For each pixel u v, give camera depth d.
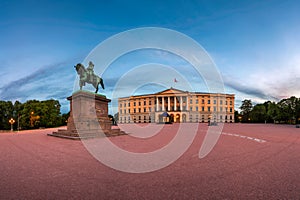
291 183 4.09
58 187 3.84
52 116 53.19
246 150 8.21
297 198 3.35
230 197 3.39
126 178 4.42
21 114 52.00
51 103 54.69
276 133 18.11
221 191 3.66
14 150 8.15
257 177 4.49
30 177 4.46
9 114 56.72
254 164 5.73
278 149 8.49
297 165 5.60
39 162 5.92
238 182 4.16
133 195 3.47
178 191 3.66
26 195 3.46
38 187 3.84
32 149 8.38
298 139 12.67
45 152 7.64
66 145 9.66
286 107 59.97
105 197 3.38
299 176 4.57
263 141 11.50
